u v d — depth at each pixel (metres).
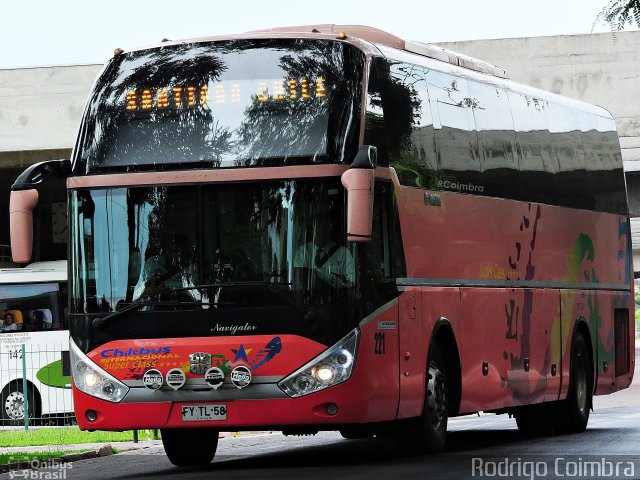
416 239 19.25
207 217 17.66
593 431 26.27
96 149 18.11
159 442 27.00
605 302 27.81
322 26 20.61
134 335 17.70
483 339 21.41
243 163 17.64
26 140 53.28
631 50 50.03
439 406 19.98
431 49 21.44
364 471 17.55
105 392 17.73
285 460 20.67
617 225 28.97
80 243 17.98
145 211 17.83
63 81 53.12
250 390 17.38
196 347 17.47
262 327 17.41
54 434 29.97
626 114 50.03
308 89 17.81
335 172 17.44
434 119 20.30
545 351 24.14
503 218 22.58
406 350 18.73
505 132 23.06
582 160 26.97
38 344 40.53
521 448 21.53
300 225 17.44
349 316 17.36
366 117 17.89
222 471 18.78
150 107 18.11
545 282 24.38
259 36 18.30
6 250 64.19
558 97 26.34
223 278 17.53
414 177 19.36
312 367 17.28
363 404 17.44
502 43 49.91
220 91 17.97
